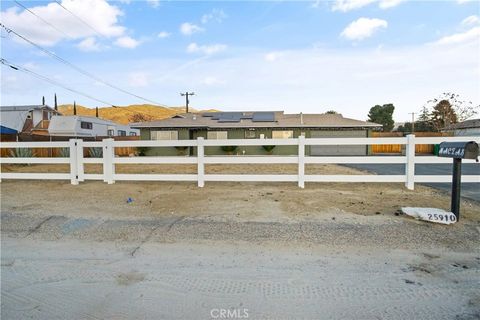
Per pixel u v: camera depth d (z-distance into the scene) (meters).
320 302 2.56
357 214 4.98
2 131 21.64
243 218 4.85
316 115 30.58
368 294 2.67
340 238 3.98
